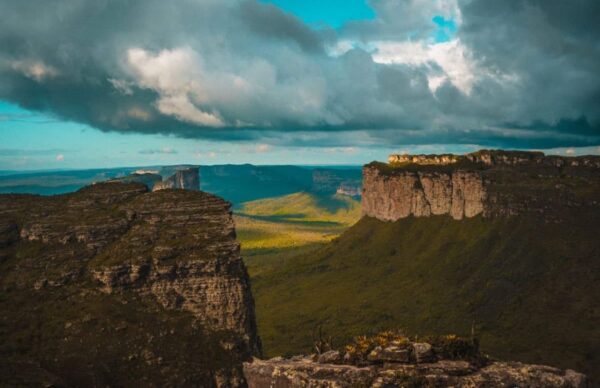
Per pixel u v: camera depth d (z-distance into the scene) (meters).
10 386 119.38
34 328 143.12
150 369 139.00
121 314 149.88
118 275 155.88
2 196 179.12
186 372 140.62
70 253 162.12
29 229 166.25
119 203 179.25
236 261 162.38
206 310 156.38
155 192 181.12
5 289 153.62
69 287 155.50
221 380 143.00
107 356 138.62
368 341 118.50
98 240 166.00
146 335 145.75
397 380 105.62
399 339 117.50
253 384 125.88
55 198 180.50
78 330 143.50
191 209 174.38
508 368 110.31
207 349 147.88
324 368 113.44
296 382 114.25
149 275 157.75
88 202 178.00
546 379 108.12
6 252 162.25
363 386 106.25
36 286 154.38
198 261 158.25
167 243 163.38
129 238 165.62
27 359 132.50
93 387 130.88
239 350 151.12
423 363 109.75
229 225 171.00
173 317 152.75
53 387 122.75
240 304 157.88
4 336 139.00
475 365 110.62
